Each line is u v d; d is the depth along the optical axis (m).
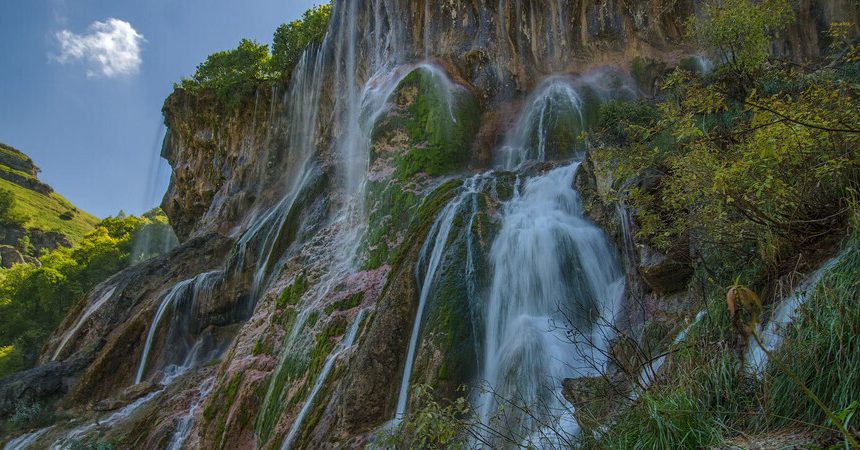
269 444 10.92
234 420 12.39
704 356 5.16
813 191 5.65
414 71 17.56
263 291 19.50
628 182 8.65
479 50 19.17
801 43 15.49
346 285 13.61
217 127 31.52
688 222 6.80
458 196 12.42
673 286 7.94
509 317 10.05
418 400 8.76
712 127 8.60
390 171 15.98
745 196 5.88
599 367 8.05
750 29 9.32
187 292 21.61
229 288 20.97
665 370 5.79
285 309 14.48
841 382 3.96
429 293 10.36
